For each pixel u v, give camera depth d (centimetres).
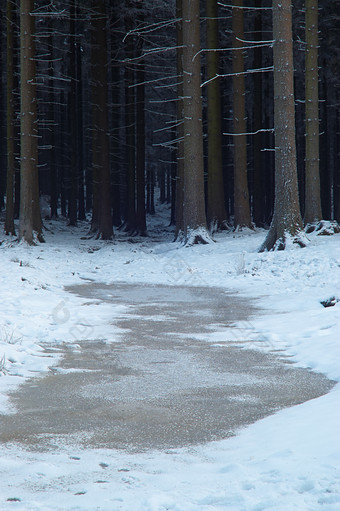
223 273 1838
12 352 859
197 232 2484
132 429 544
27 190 2636
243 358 857
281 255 1877
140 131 3838
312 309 1244
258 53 3462
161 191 8119
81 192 5169
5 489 392
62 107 5762
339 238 2100
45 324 1111
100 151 3569
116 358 856
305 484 362
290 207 2019
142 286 1684
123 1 3534
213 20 2955
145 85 4209
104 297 1477
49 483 403
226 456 463
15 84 3866
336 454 422
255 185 3606
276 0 2014
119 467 439
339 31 3706
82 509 347
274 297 1431
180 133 2970
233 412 599
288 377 746
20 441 509
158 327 1100
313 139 2395
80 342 969
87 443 504
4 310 1211
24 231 2645
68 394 669
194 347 934
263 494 353
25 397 656
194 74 2500
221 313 1245
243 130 2830
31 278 1664
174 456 466
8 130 3062
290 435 498
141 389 691
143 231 3841
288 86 2017
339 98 4088
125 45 3931
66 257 2386
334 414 548
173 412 600
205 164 4559
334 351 855
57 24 4294
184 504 344
